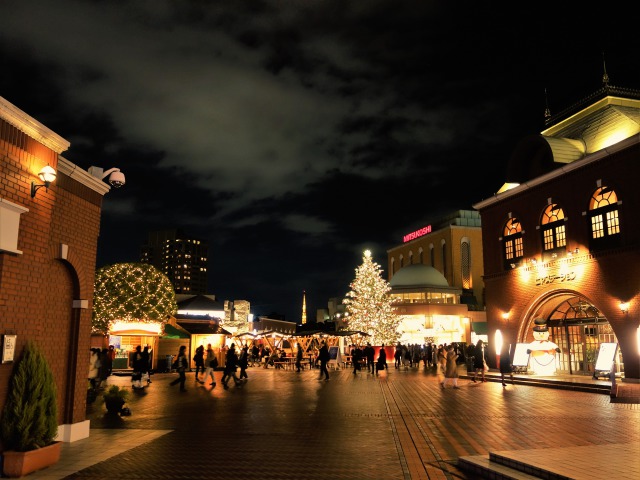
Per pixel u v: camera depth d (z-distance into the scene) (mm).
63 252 10414
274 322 66625
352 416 13859
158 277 32312
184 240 192875
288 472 8070
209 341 35938
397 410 14953
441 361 28453
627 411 14398
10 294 8617
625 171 22984
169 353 34406
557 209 27312
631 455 7922
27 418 8242
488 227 32594
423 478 7730
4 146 8586
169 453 9430
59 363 10547
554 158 27203
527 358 25953
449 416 13711
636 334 22078
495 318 31391
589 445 9195
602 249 24141
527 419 12992
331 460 8867
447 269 74500
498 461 7988
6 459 7902
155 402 17188
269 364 40250
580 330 26500
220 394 19656
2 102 8320
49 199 9789
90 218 11578
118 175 12125
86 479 7703
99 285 31031
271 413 14508
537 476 7129
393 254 93188
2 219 8250
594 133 27609
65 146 10219
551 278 27047
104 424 12727
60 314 10648
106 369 19203
